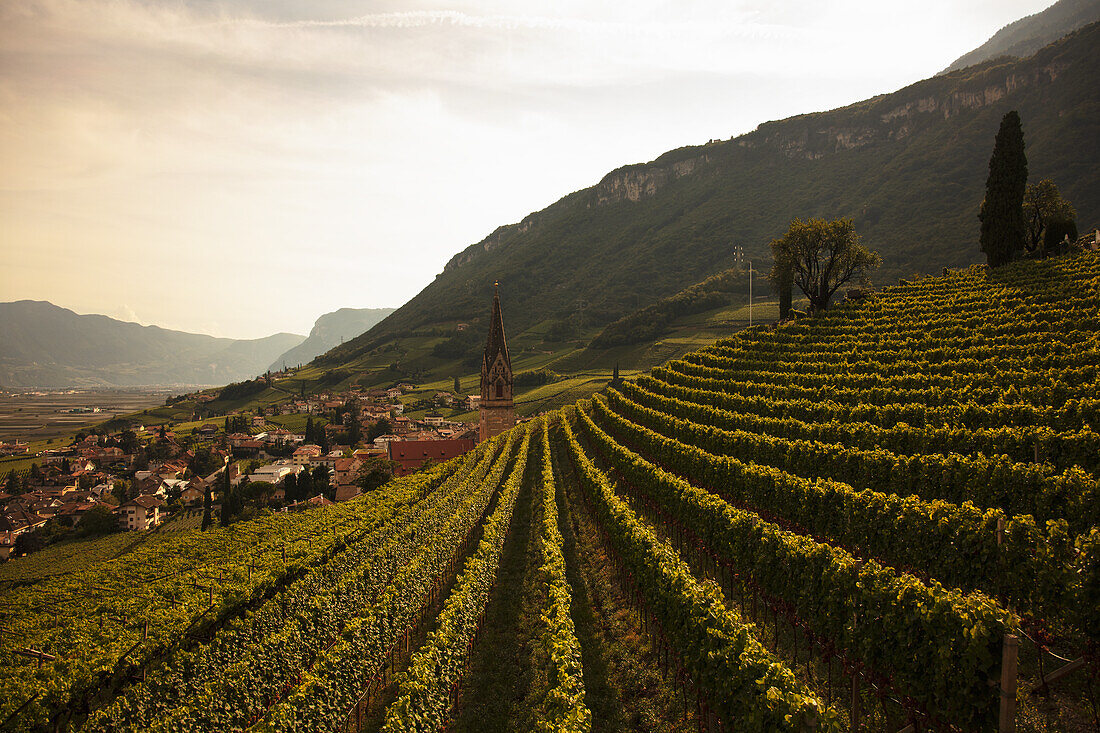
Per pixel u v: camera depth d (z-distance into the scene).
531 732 16.89
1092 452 23.58
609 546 30.80
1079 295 49.34
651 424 55.84
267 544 38.69
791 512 26.23
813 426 36.47
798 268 78.94
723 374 61.50
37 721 20.44
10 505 112.94
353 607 25.66
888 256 183.38
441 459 87.06
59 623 31.00
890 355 50.16
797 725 11.91
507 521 37.75
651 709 16.81
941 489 24.84
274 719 15.98
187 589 30.36
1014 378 36.16
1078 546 14.62
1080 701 12.69
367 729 19.06
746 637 15.08
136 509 99.56
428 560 28.17
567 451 64.56
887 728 13.83
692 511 26.69
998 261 66.69
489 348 80.19
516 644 22.97
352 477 102.06
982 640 11.84
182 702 20.09
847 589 15.82
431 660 17.95
